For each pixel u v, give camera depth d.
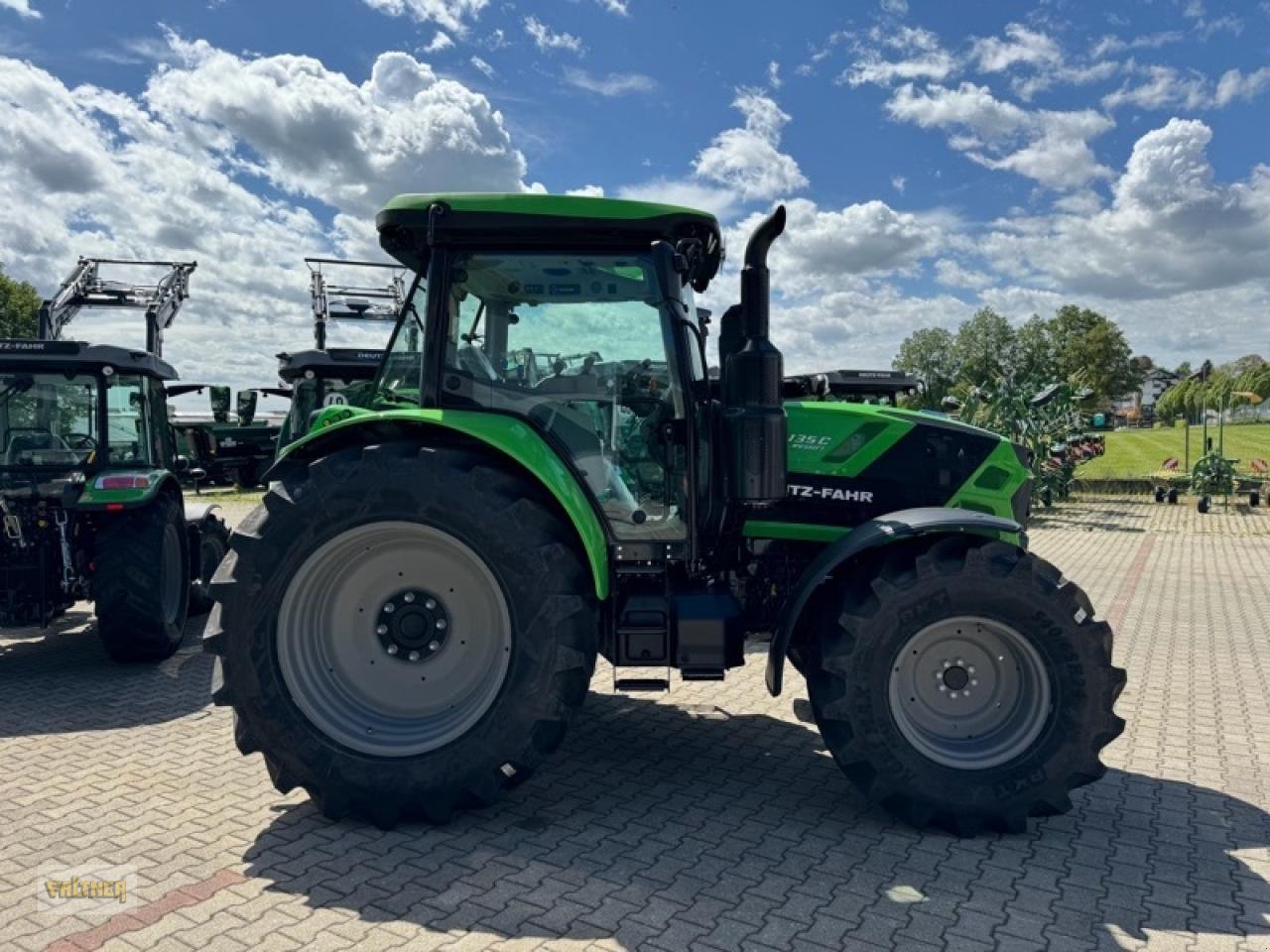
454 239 3.78
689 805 3.77
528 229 3.72
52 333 11.51
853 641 3.48
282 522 3.50
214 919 2.83
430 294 3.77
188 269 14.31
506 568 3.49
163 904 2.92
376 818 3.48
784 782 4.03
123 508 5.55
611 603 3.86
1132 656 6.25
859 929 2.80
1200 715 5.00
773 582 4.25
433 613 3.70
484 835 3.46
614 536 3.88
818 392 5.35
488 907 2.92
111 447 6.29
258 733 3.48
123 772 4.10
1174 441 36.75
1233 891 3.07
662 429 3.86
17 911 2.88
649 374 3.85
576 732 4.70
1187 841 3.45
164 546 5.91
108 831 3.48
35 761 4.24
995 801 3.45
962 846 3.40
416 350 4.06
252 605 3.48
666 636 3.72
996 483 4.27
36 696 5.31
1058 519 14.73
